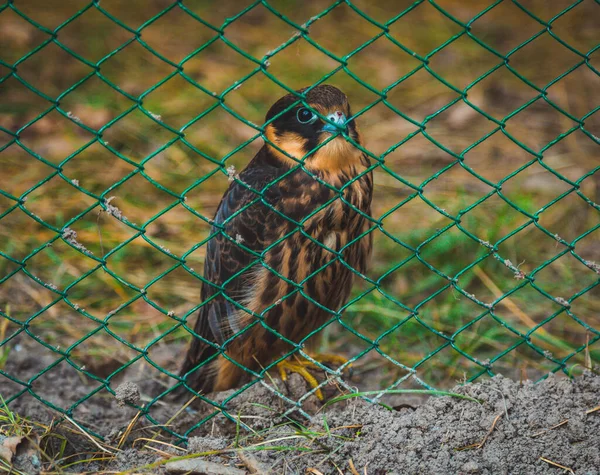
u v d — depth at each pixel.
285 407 7.00
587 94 14.34
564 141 13.04
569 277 10.05
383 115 13.97
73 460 6.27
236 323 7.75
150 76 14.82
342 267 7.77
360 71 15.08
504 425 6.23
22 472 5.86
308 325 7.98
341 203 7.39
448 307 9.64
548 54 15.60
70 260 10.53
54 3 16.78
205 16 16.81
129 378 8.70
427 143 13.14
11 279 10.20
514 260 10.41
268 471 5.92
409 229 10.94
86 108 13.52
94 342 9.26
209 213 11.48
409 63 15.39
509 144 13.02
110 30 16.14
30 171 12.05
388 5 17.30
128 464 6.15
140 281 10.31
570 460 6.02
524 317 9.32
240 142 13.08
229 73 14.88
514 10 17.00
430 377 8.56
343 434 6.29
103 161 12.41
